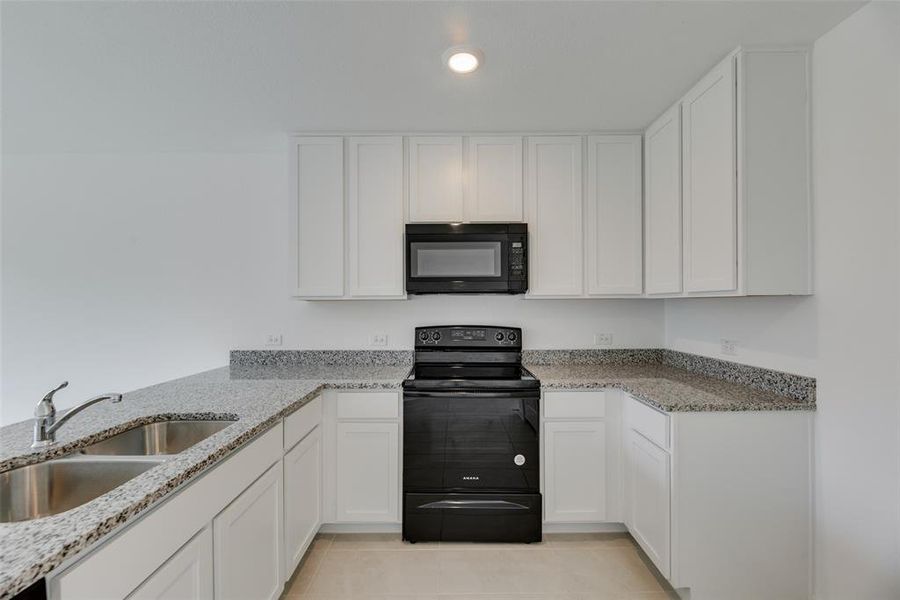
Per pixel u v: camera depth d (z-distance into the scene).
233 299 2.68
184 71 1.72
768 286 1.57
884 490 1.33
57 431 1.31
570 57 1.63
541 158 2.36
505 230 2.28
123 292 2.67
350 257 2.35
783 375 1.70
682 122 1.95
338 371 2.44
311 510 1.92
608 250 2.36
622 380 2.11
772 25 1.45
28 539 0.70
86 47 1.55
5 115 2.11
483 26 1.44
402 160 2.34
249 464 1.34
